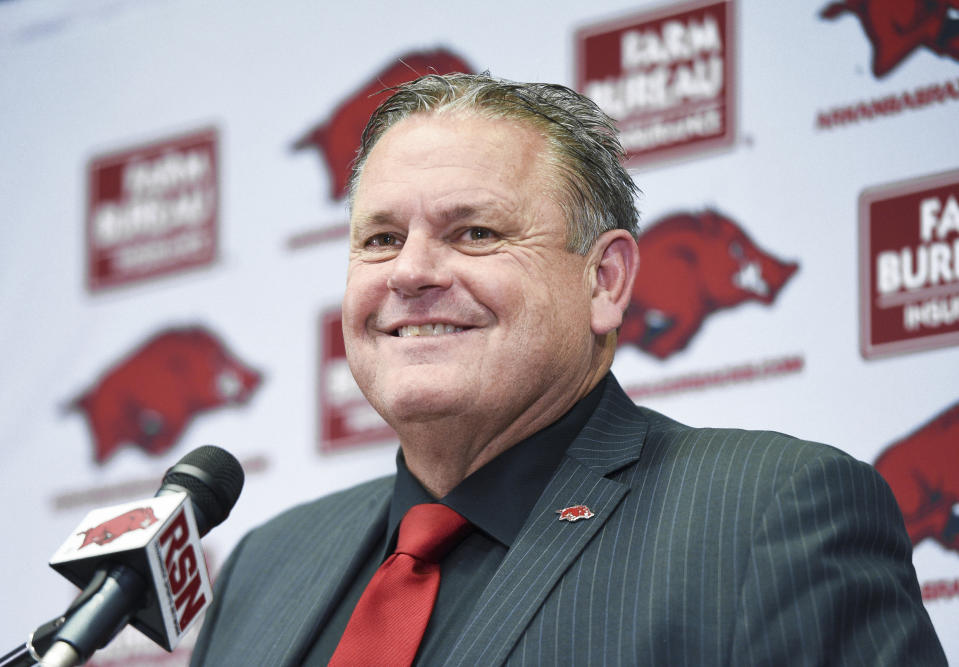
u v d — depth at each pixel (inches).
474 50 308.7
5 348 348.2
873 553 163.5
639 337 267.0
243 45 341.1
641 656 151.9
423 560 176.9
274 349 314.3
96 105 357.4
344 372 303.9
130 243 341.4
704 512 163.6
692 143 271.9
